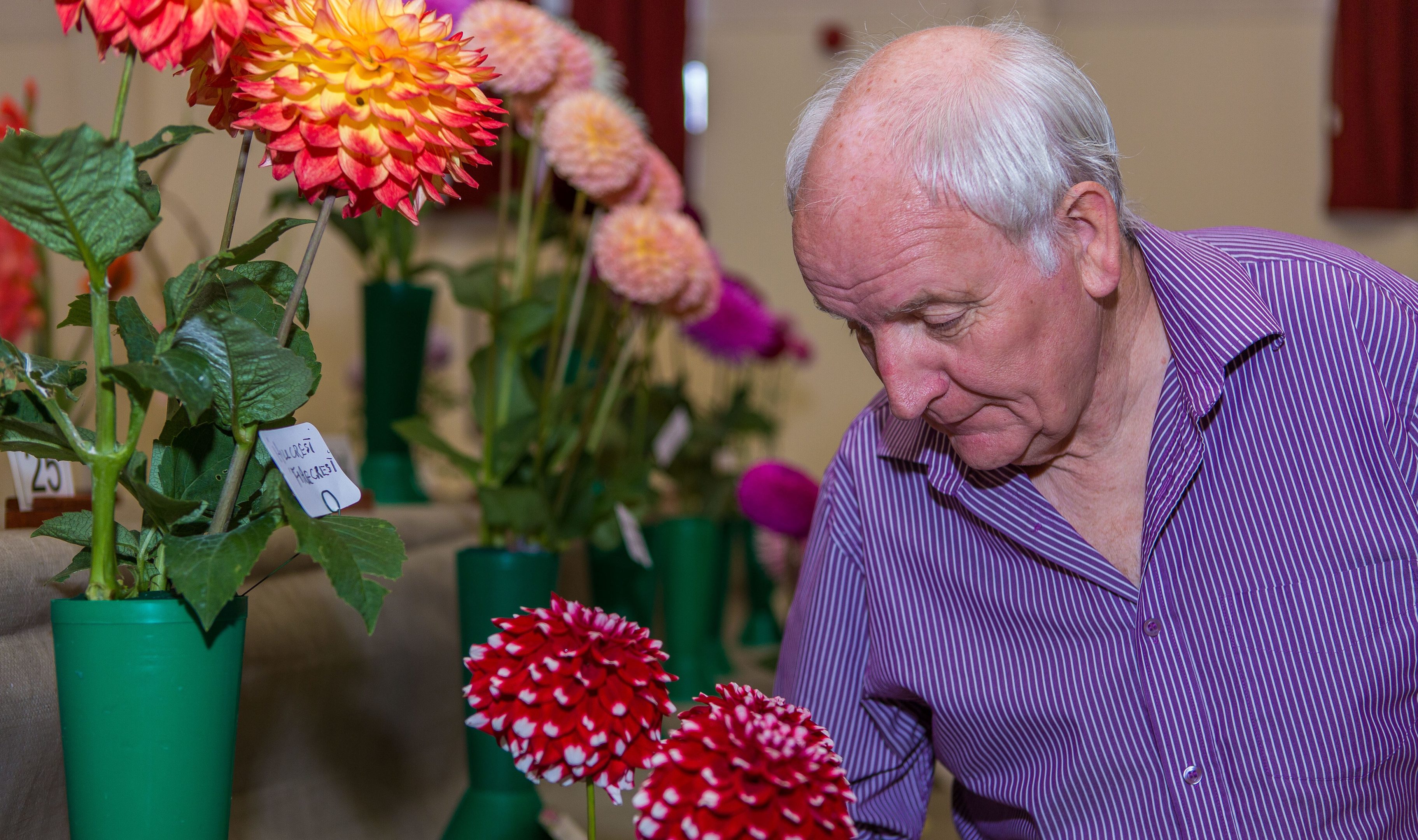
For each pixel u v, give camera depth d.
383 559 0.66
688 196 4.20
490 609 1.27
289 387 0.65
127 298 0.66
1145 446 0.93
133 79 2.09
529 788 1.27
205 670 0.64
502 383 1.53
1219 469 0.91
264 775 1.10
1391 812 0.93
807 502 1.87
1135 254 0.93
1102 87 4.66
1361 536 0.89
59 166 0.57
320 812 1.18
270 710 1.10
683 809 0.58
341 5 0.62
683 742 0.60
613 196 1.47
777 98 4.63
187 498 0.70
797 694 1.10
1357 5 4.32
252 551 0.63
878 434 1.06
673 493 2.69
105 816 0.62
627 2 4.03
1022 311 0.75
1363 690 0.90
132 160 0.59
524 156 1.72
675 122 4.07
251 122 0.60
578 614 0.65
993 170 0.72
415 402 1.74
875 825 1.09
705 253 1.50
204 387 0.62
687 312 1.55
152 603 0.63
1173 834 0.94
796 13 4.61
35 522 0.95
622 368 1.63
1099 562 0.93
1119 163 0.83
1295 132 4.58
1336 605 0.89
